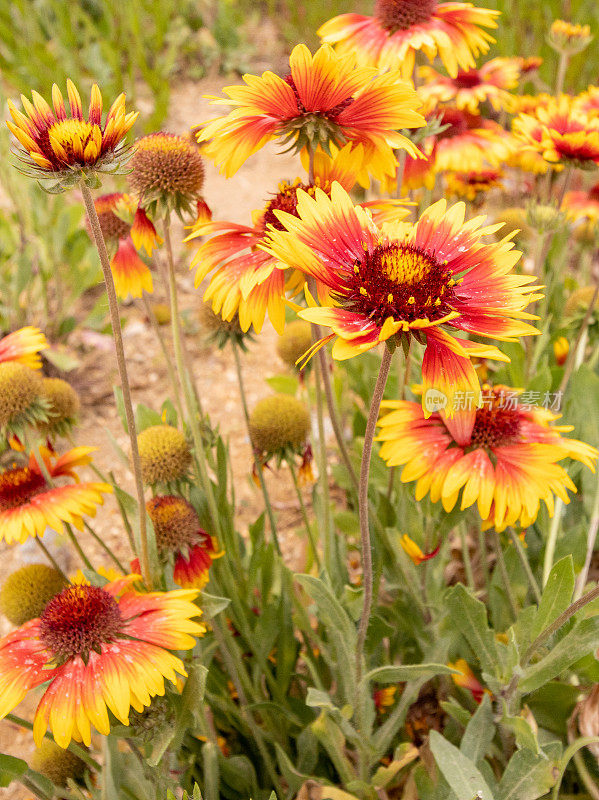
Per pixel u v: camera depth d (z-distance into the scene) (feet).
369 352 1.50
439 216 0.79
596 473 1.16
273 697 1.22
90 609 0.82
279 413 1.20
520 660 0.92
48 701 0.76
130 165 0.93
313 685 1.23
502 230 1.60
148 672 0.78
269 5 4.04
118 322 0.76
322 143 0.83
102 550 1.68
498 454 0.91
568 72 2.98
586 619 0.88
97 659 0.79
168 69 3.33
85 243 2.28
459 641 1.14
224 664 1.30
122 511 1.00
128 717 0.81
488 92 1.52
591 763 1.04
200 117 3.29
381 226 0.84
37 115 0.72
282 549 1.69
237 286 0.82
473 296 0.71
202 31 3.84
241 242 0.88
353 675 0.97
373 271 0.69
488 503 0.86
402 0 1.17
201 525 1.08
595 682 1.01
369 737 1.01
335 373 1.69
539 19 3.08
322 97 0.78
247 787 1.15
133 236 0.95
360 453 1.34
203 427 1.11
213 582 1.10
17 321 2.23
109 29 3.57
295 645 1.23
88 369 2.20
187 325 2.31
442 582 1.22
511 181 2.39
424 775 0.99
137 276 1.07
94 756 1.17
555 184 2.01
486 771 0.95
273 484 1.91
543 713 1.08
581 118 1.26
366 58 1.17
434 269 0.70
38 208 2.33
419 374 1.25
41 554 1.66
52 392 1.14
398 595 1.23
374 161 0.86
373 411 0.69
